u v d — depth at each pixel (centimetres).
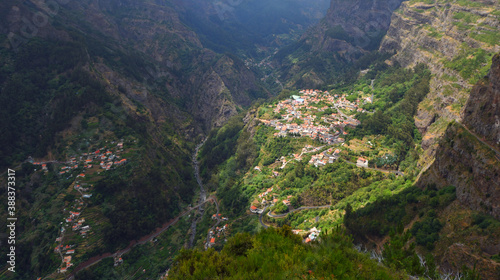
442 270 6275
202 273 3603
